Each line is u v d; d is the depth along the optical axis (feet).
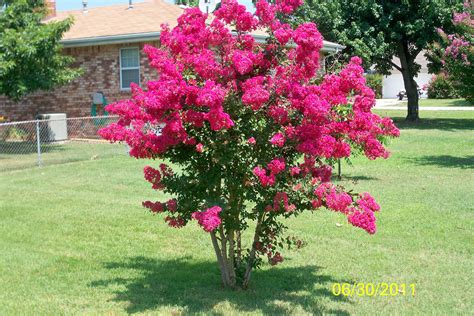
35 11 65.41
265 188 16.88
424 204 30.45
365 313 16.42
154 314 16.66
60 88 68.39
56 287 19.11
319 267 20.79
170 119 15.72
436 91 150.92
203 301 17.65
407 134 71.82
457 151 54.60
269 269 20.72
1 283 19.43
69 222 27.71
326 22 80.43
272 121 16.48
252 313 16.57
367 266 20.71
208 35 17.02
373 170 43.16
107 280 19.84
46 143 64.03
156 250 23.39
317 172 17.22
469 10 50.70
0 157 52.75
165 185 17.38
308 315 16.34
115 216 28.71
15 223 27.61
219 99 14.96
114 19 69.56
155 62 16.25
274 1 18.63
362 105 16.57
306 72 16.22
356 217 15.83
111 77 65.92
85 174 42.24
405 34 82.53
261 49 17.35
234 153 16.52
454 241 23.53
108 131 15.96
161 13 69.56
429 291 18.11
